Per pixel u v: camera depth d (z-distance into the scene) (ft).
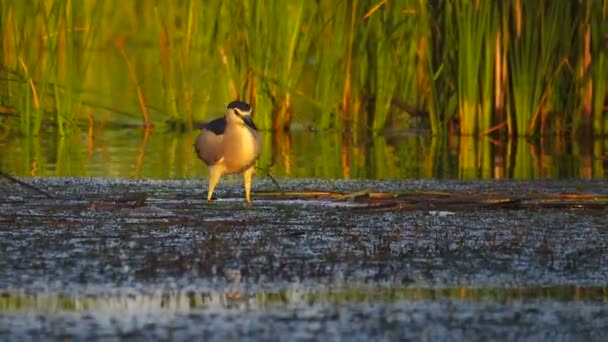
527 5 55.01
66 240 31.45
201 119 62.49
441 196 38.88
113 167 48.60
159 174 46.78
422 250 30.53
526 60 55.77
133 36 87.76
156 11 62.03
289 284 26.76
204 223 34.06
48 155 51.96
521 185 43.45
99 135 59.36
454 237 32.27
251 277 27.40
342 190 41.78
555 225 34.24
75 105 58.44
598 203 37.65
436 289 26.43
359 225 34.14
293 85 58.59
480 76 56.95
